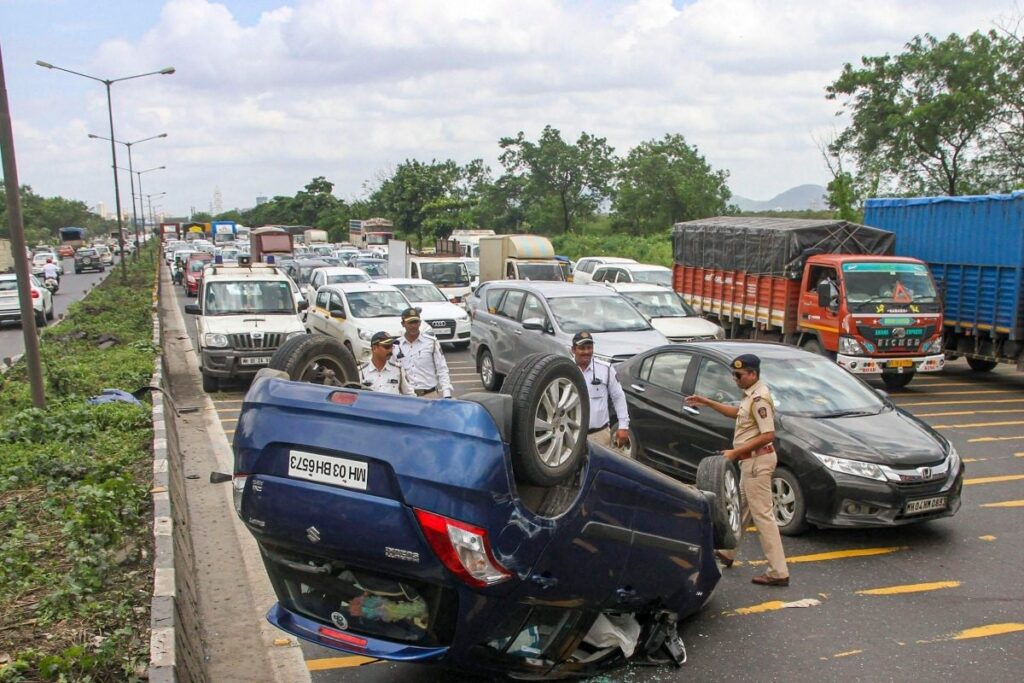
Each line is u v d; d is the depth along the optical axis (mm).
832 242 16031
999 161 30828
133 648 4699
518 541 3918
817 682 4934
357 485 3891
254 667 5133
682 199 68688
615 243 58156
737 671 5066
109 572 5781
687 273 20312
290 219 104625
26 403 11578
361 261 34094
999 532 7641
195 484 9023
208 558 6914
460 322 19375
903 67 31547
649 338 12469
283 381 4340
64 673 4340
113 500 6664
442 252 38406
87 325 21984
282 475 4113
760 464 6344
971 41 30750
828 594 6262
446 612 3945
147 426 10438
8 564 5773
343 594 4258
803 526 7410
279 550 4352
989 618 5844
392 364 7184
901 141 31344
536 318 13453
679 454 8555
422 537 3744
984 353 15164
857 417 7801
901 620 5809
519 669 4445
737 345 9031
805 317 15586
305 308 15727
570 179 76312
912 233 16719
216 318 14898
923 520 7203
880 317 14273
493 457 3793
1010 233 14320
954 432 11602
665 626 5195
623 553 4641
